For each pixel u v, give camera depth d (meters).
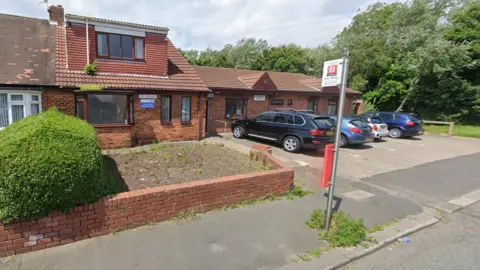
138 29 10.67
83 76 9.64
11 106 8.50
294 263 3.51
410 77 26.17
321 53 35.66
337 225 4.38
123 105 10.34
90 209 3.70
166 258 3.45
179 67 12.76
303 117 10.51
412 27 27.09
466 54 22.75
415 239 4.49
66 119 4.89
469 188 7.26
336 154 4.18
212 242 3.88
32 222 3.36
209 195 4.79
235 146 10.22
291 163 8.54
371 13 34.28
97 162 3.82
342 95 4.03
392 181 7.60
